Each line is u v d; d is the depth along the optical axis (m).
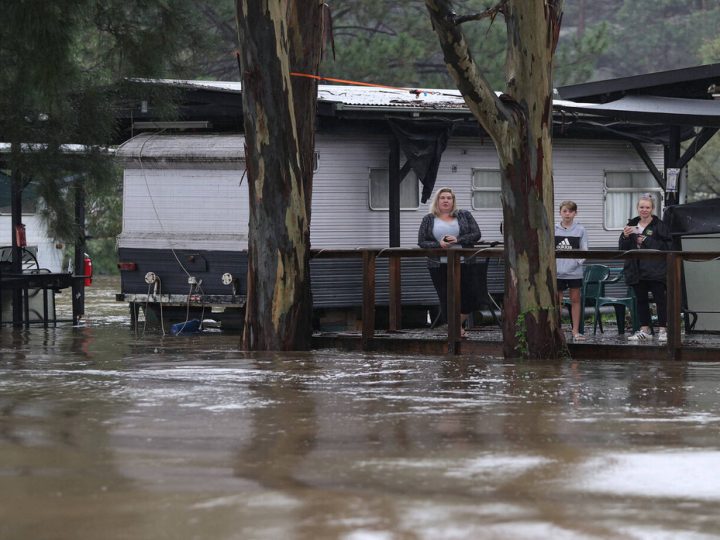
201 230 29.70
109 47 32.25
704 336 24.56
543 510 8.98
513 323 21.62
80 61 33.78
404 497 9.38
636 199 34.06
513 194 21.45
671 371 18.89
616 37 103.81
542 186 21.42
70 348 24.89
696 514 8.91
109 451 11.31
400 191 30.86
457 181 31.47
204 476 10.17
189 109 31.55
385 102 29.06
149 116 32.34
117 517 8.77
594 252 21.72
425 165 29.97
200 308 31.30
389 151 30.39
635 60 103.62
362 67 61.38
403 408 14.19
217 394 15.57
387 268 29.78
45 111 30.03
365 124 29.95
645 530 8.46
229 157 29.12
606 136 33.41
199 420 13.23
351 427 12.73
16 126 30.17
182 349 24.38
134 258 30.47
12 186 32.50
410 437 12.08
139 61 30.61
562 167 32.88
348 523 8.59
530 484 9.86
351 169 30.06
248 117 23.98
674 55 102.75
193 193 29.75
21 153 30.47
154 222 30.25
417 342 23.58
